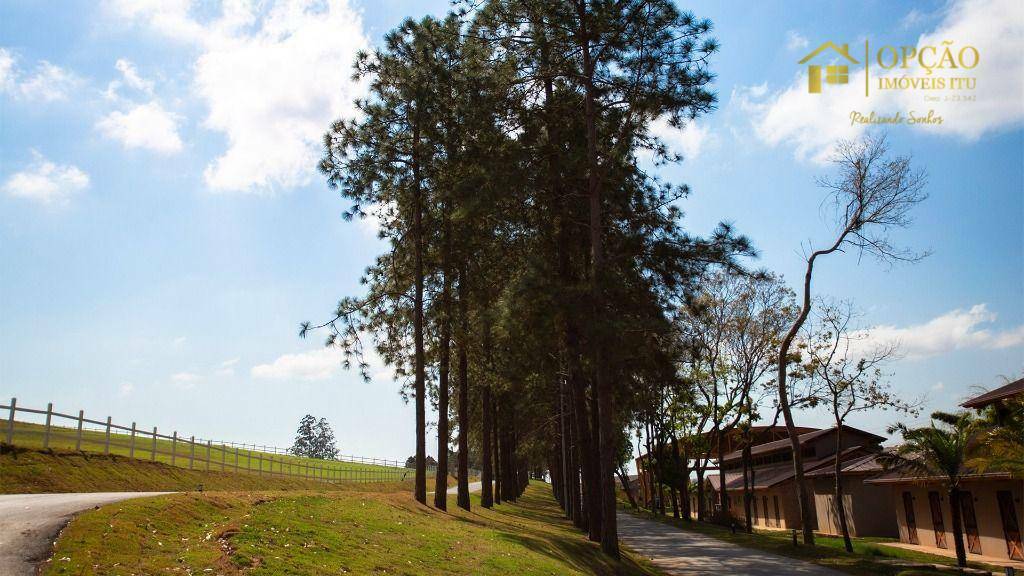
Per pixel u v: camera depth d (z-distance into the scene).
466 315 25.53
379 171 25.88
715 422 44.50
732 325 42.09
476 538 17.12
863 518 40.47
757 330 41.59
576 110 22.12
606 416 20.17
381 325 27.75
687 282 21.36
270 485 33.78
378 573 11.12
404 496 23.70
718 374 43.28
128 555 8.82
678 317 22.20
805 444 51.66
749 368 42.66
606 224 23.05
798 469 31.42
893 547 33.44
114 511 10.49
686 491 53.44
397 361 28.97
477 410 43.41
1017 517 26.48
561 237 22.75
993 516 27.95
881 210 30.25
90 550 8.59
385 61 26.17
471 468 100.94
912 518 34.66
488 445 36.16
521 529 23.20
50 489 18.42
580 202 23.00
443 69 24.73
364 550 12.31
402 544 13.83
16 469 18.59
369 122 26.05
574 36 20.91
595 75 21.42
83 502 11.99
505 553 15.71
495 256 24.72
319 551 11.29
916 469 29.50
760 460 63.91
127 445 24.89
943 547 31.48
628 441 58.81
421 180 26.31
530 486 102.12
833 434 50.84
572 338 22.00
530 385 25.97
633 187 22.25
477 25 21.55
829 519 44.41
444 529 17.38
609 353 18.61
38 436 22.56
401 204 27.30
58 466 20.17
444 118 24.70
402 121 26.33
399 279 27.86
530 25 21.39
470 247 24.39
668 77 19.47
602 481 20.25
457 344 27.89
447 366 27.03
